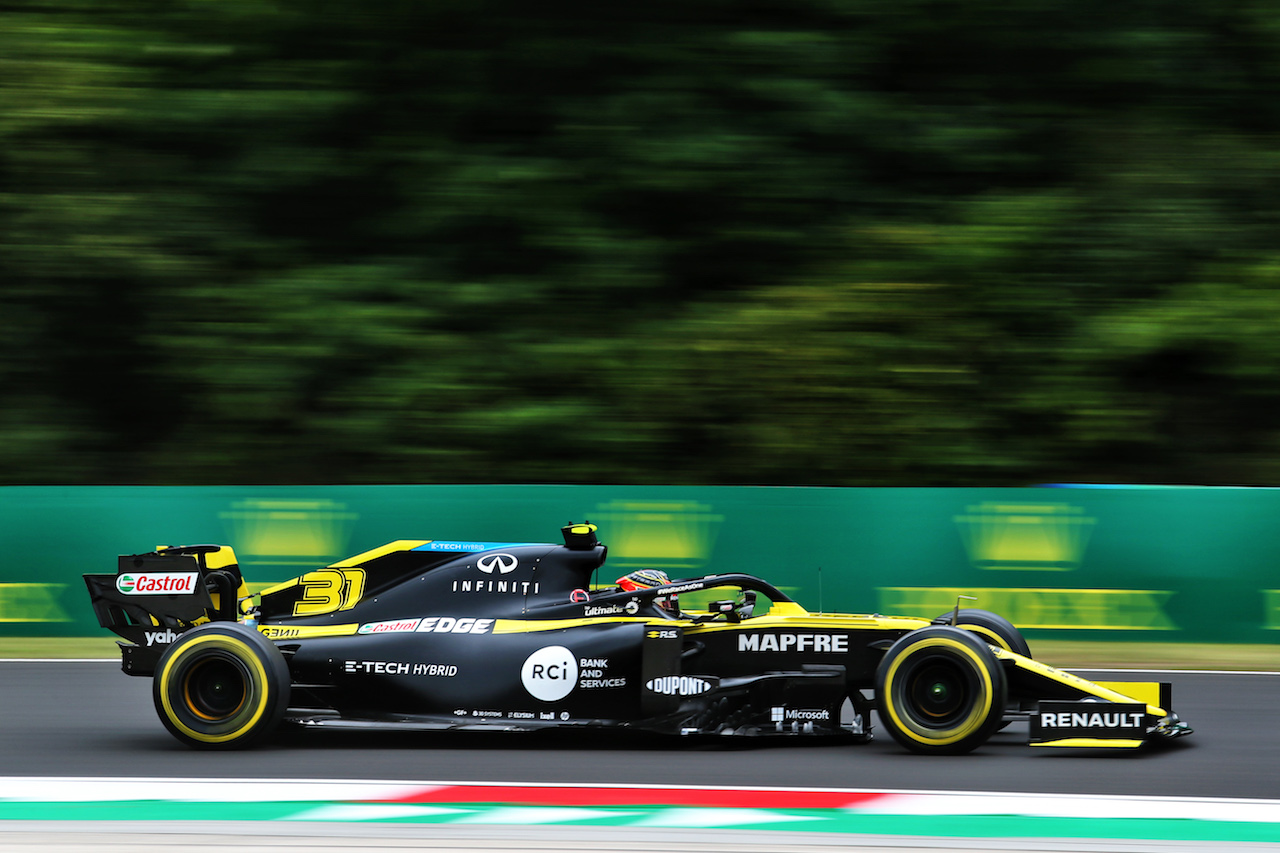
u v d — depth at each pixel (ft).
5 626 132.98
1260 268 201.05
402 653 76.13
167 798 62.80
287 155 219.61
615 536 132.87
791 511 131.03
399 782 65.77
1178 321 194.49
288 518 134.10
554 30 224.33
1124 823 58.18
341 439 196.13
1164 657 117.60
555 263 212.84
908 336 194.59
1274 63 225.15
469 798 62.49
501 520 133.49
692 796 62.75
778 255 213.05
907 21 226.38
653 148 216.54
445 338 203.31
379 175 221.87
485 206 214.28
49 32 221.87
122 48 223.10
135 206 212.84
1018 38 226.79
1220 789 65.21
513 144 223.92
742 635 77.20
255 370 201.16
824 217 216.95
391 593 80.02
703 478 188.75
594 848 53.88
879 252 207.62
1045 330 198.18
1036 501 127.13
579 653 75.10
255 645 73.97
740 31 227.81
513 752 74.13
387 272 211.82
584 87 226.58
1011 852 53.72
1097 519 126.11
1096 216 209.87
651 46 224.74
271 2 225.35
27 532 133.59
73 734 81.76
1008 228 205.05
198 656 74.49
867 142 220.02
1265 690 100.37
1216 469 194.29
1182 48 228.02
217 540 134.00
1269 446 198.59
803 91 220.64
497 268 215.51
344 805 61.26
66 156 216.33
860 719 77.97
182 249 212.23
